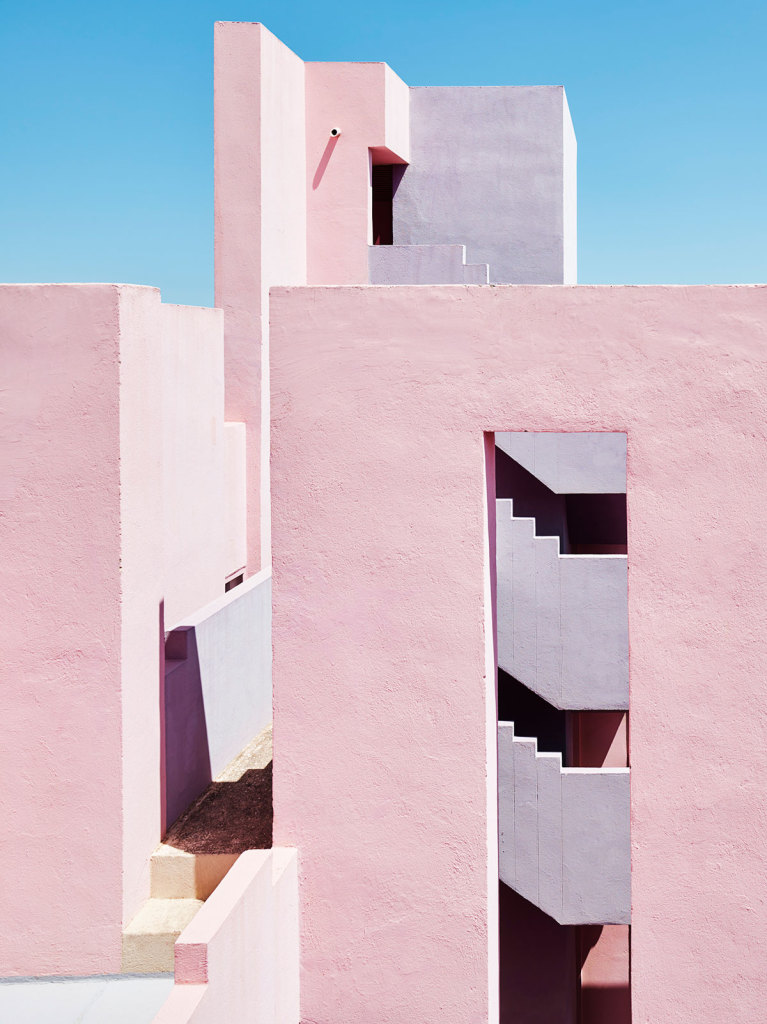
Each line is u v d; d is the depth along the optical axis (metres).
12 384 6.24
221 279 14.43
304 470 6.32
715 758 6.17
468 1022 6.32
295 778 6.38
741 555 6.12
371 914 6.36
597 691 9.93
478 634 6.26
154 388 6.85
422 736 6.30
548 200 18.67
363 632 6.32
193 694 7.93
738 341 6.09
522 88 18.59
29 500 6.27
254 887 5.64
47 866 6.32
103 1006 5.98
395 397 6.26
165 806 7.12
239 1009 5.37
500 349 6.20
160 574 7.00
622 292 6.12
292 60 15.97
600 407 6.15
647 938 6.23
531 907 11.85
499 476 13.36
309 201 16.77
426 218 18.69
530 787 9.39
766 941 6.19
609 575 9.90
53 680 6.30
